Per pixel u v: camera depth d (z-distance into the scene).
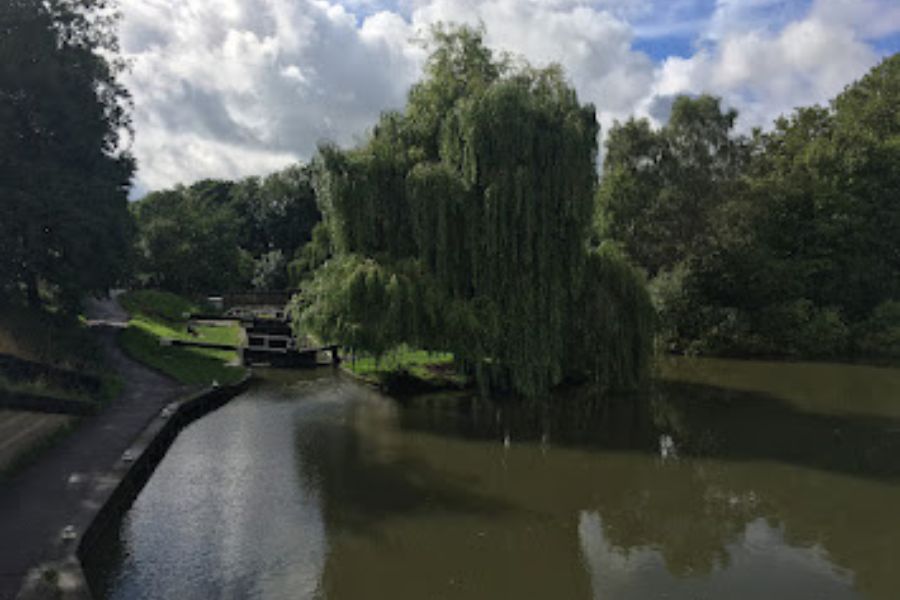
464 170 23.38
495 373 25.31
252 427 23.00
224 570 12.73
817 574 13.08
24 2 26.97
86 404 20.42
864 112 45.47
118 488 14.72
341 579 12.63
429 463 19.50
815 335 39.22
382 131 25.88
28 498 13.77
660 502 16.81
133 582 12.16
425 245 23.58
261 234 92.50
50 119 27.98
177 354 33.06
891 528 15.25
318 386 30.16
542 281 23.78
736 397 28.77
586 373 27.42
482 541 14.45
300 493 16.89
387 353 25.78
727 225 41.84
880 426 23.81
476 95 23.38
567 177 23.23
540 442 21.73
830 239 41.75
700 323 41.50
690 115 43.09
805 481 18.34
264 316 50.22
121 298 49.69
